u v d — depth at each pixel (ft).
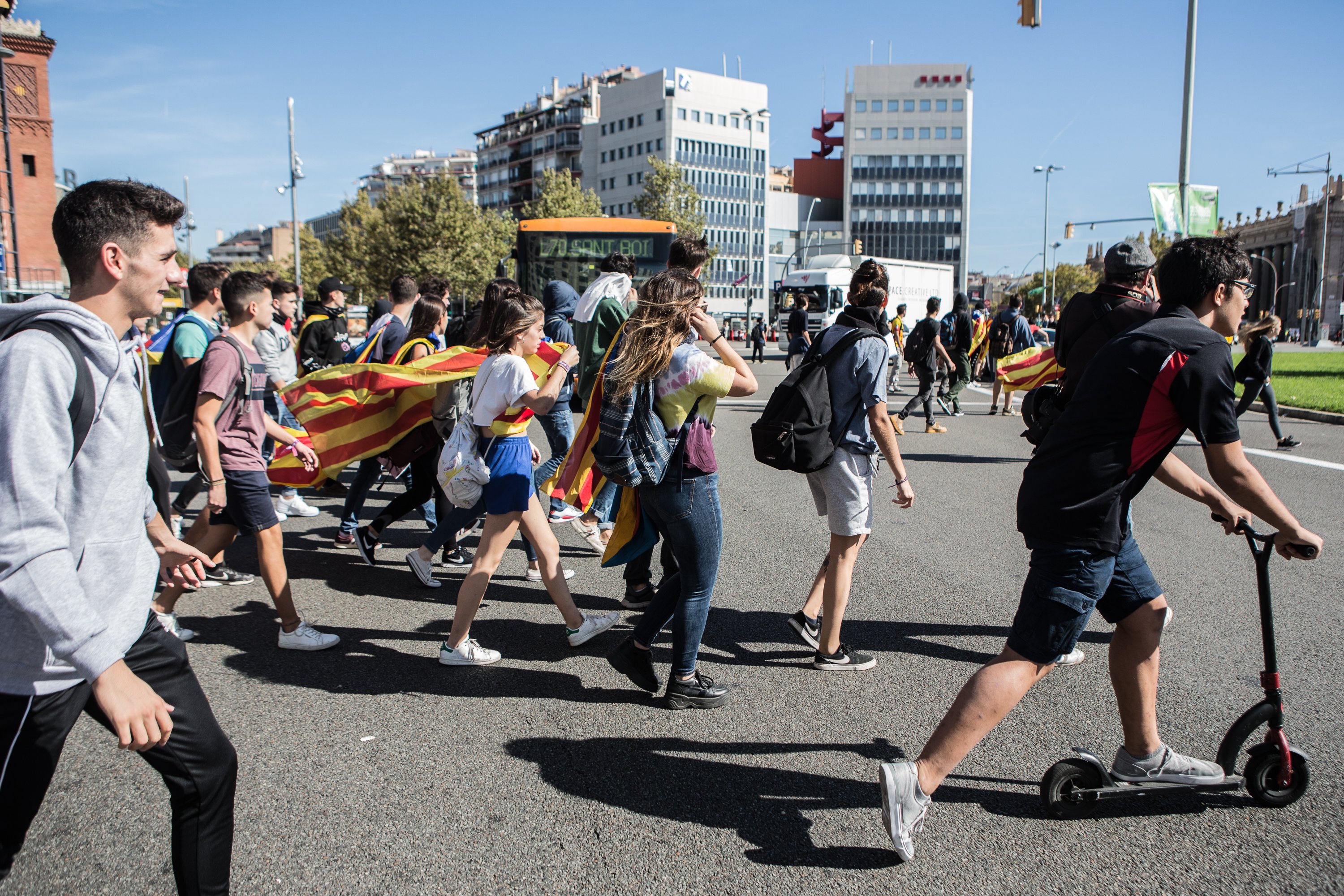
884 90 355.15
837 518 13.00
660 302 10.92
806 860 8.68
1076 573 8.36
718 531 11.62
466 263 199.82
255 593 17.47
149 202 6.58
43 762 6.08
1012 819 9.36
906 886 8.25
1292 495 26.20
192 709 6.79
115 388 6.15
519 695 12.67
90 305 6.52
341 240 236.63
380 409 19.19
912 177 357.20
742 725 11.69
